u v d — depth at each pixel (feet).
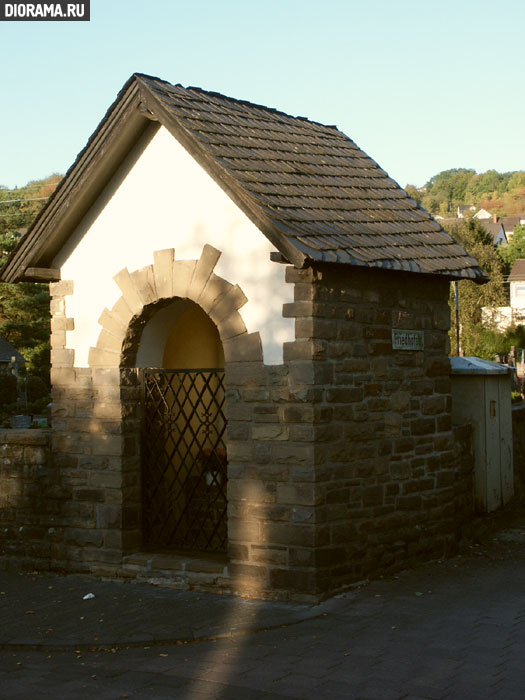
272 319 30.83
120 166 34.86
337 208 33.71
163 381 35.68
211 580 32.12
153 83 34.19
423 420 35.06
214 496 34.40
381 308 33.09
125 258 34.73
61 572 36.19
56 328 36.40
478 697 21.25
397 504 33.50
